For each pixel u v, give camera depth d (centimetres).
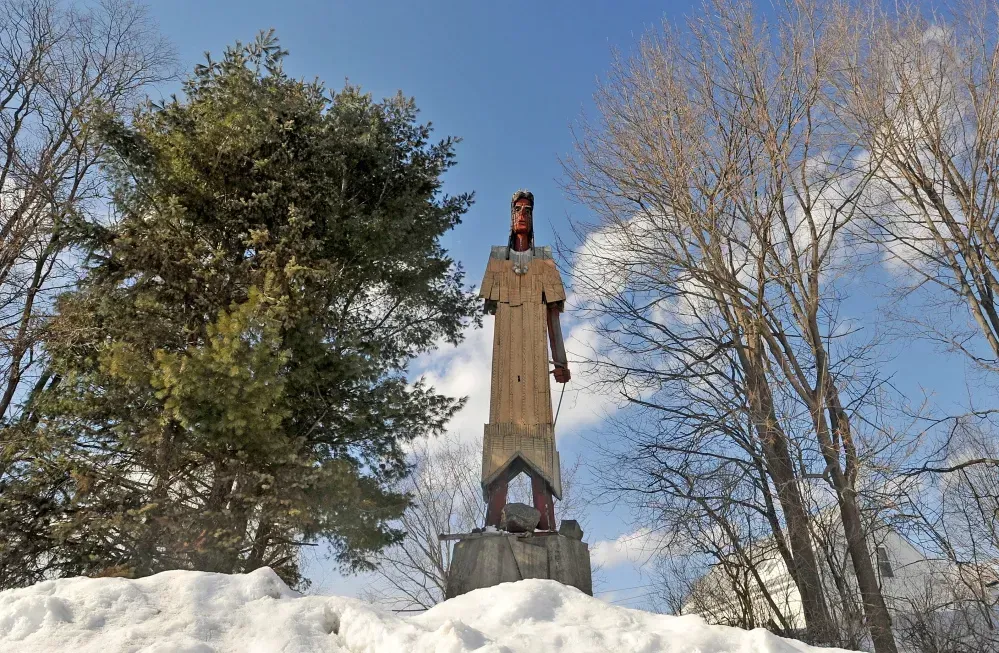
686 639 545
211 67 1564
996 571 1331
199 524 1157
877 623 1273
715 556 1485
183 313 1397
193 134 1512
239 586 602
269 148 1534
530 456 906
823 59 1517
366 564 1455
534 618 602
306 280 1405
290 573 1286
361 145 1579
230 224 1474
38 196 1711
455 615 614
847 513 1359
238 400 1179
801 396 1446
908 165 1517
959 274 1483
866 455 1306
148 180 1488
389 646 520
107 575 1038
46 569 1238
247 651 520
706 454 1450
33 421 1346
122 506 1188
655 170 1622
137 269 1377
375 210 1642
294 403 1348
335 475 1209
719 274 1566
